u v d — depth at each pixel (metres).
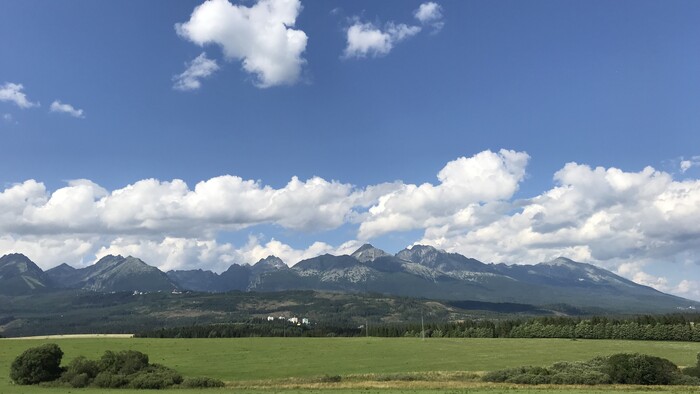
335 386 80.88
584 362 95.19
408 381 88.44
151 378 83.88
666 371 85.12
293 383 86.50
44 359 88.75
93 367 89.25
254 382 87.62
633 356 87.25
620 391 70.62
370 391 72.06
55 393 73.75
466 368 108.50
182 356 126.06
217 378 94.31
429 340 184.25
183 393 72.31
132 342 154.38
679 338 184.00
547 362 118.25
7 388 81.62
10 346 137.75
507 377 87.50
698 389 74.44
